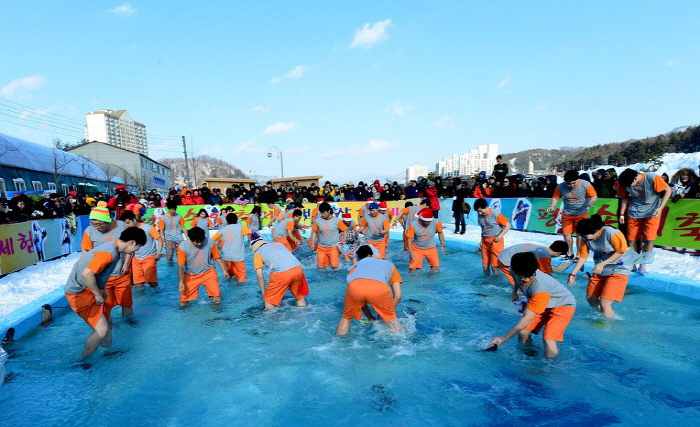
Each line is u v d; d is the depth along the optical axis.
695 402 3.00
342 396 3.19
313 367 3.69
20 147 25.64
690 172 8.18
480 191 13.60
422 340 4.30
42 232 8.95
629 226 6.17
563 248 4.41
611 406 2.97
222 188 22.66
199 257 5.64
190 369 3.72
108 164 50.03
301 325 4.84
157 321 5.08
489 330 4.56
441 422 2.82
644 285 5.89
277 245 5.46
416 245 7.42
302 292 5.54
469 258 8.88
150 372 3.69
